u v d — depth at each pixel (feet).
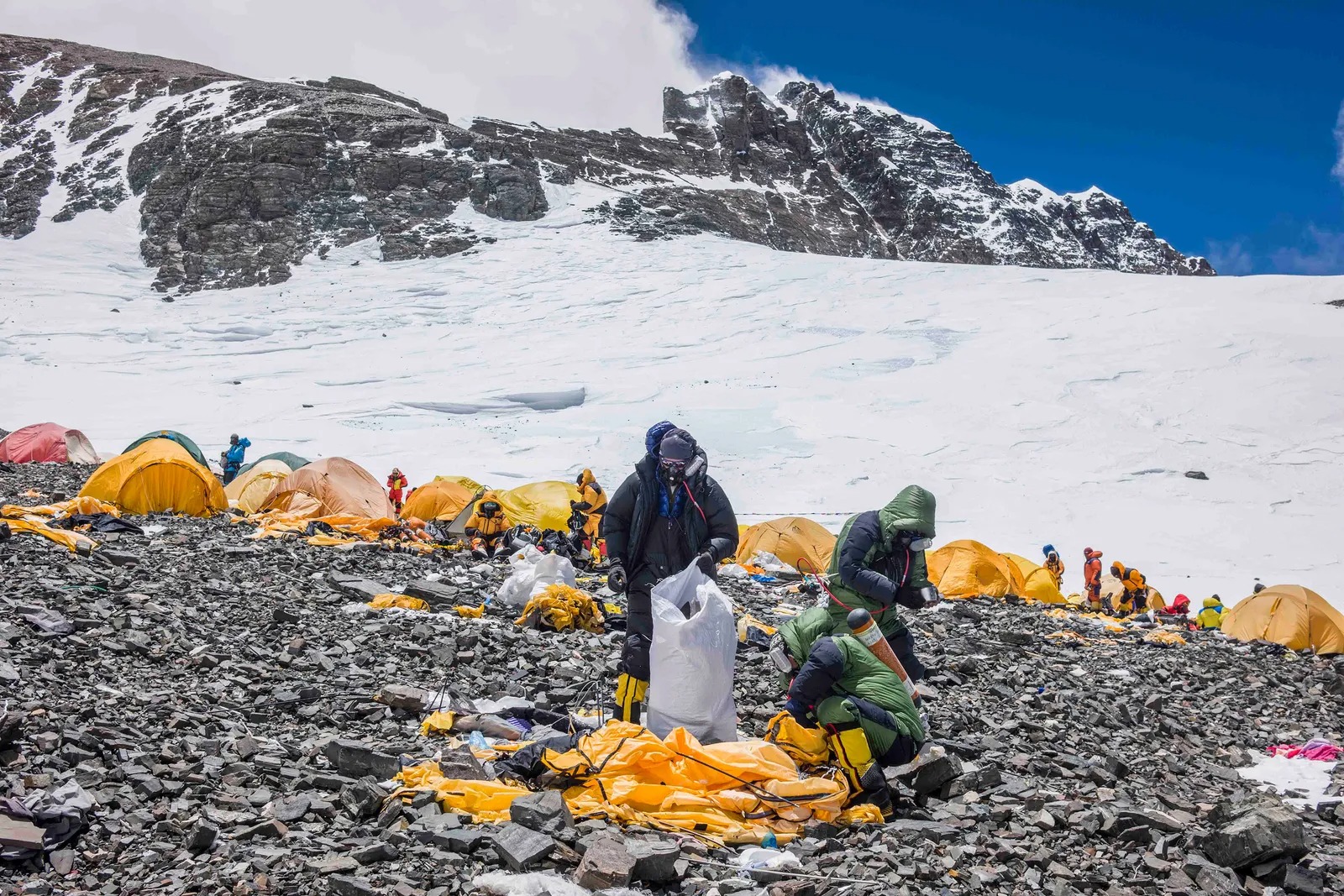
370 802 15.39
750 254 348.59
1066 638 46.55
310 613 30.76
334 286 312.09
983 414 174.91
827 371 206.90
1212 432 161.38
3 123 438.40
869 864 14.69
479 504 52.95
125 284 317.63
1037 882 14.93
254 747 17.65
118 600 28.66
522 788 16.31
